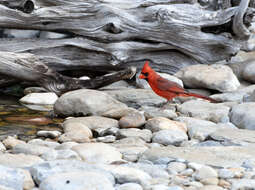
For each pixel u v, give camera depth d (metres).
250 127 9.66
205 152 7.52
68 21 14.06
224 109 11.04
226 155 7.34
